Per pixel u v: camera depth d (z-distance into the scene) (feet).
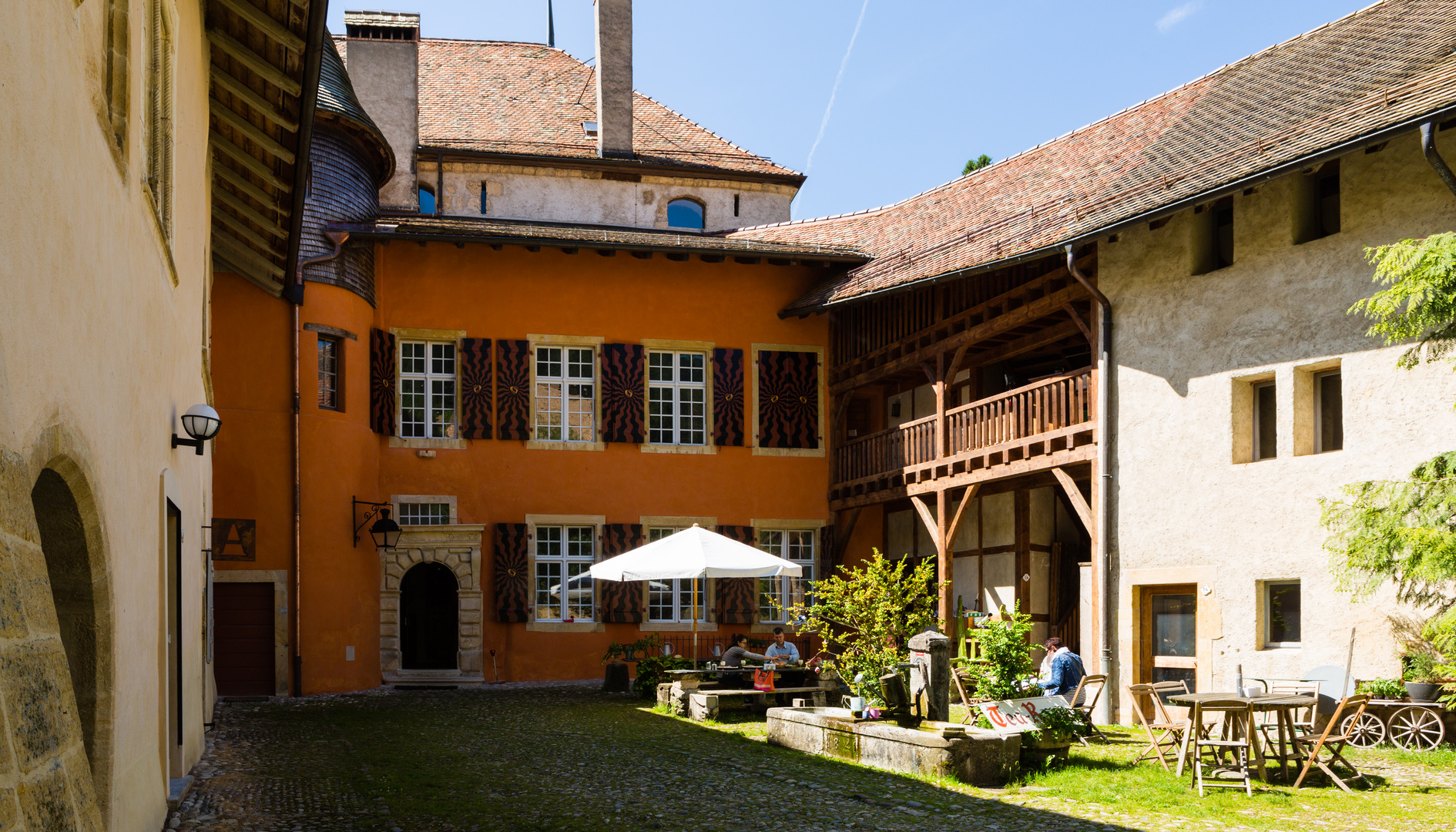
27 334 11.41
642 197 86.79
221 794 28.73
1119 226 45.73
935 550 69.82
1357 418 39.99
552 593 70.44
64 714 10.14
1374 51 47.11
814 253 71.72
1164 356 47.39
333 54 67.10
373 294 68.08
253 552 60.23
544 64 99.04
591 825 25.26
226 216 49.14
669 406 73.77
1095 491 49.60
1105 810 26.73
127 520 18.66
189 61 29.66
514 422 70.33
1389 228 39.47
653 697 57.11
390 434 68.39
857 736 34.71
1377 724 36.60
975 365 66.39
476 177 83.46
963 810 26.86
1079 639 62.13
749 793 29.17
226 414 60.39
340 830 24.54
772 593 73.61
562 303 71.97
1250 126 47.50
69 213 13.51
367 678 64.49
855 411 78.54
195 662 33.14
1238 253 44.78
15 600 9.65
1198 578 45.06
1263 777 30.04
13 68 10.91
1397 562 34.58
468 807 27.35
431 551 67.77
